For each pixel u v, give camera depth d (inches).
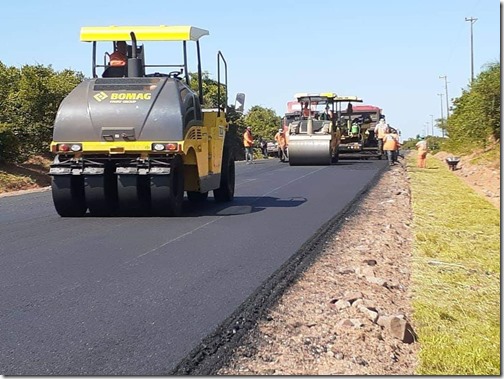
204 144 537.3
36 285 294.8
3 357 210.7
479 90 1296.8
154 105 484.4
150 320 246.1
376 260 367.6
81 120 485.4
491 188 935.0
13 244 389.4
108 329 236.4
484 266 379.2
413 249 418.3
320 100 1285.7
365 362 215.9
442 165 1396.4
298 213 526.0
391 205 605.9
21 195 731.4
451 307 289.4
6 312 255.9
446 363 219.3
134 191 479.8
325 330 241.3
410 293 309.6
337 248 388.2
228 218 495.2
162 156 486.0
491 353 228.1
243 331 235.5
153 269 324.2
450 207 634.2
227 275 312.7
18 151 990.4
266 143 1982.0
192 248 375.6
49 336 229.3
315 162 1226.6
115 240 400.5
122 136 481.1
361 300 275.0
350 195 666.8
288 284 299.0
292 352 219.3
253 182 823.7
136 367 202.7
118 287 291.0
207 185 547.5
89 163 486.3
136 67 518.3
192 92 514.3
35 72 1104.2
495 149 1270.9
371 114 1594.5
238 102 575.2
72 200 494.0
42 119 1069.1
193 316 250.8
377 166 1190.3
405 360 223.8
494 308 292.4
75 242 394.6
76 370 200.5
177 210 498.6
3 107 1044.5
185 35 519.5
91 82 499.2
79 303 267.3
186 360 208.1
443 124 2429.9
